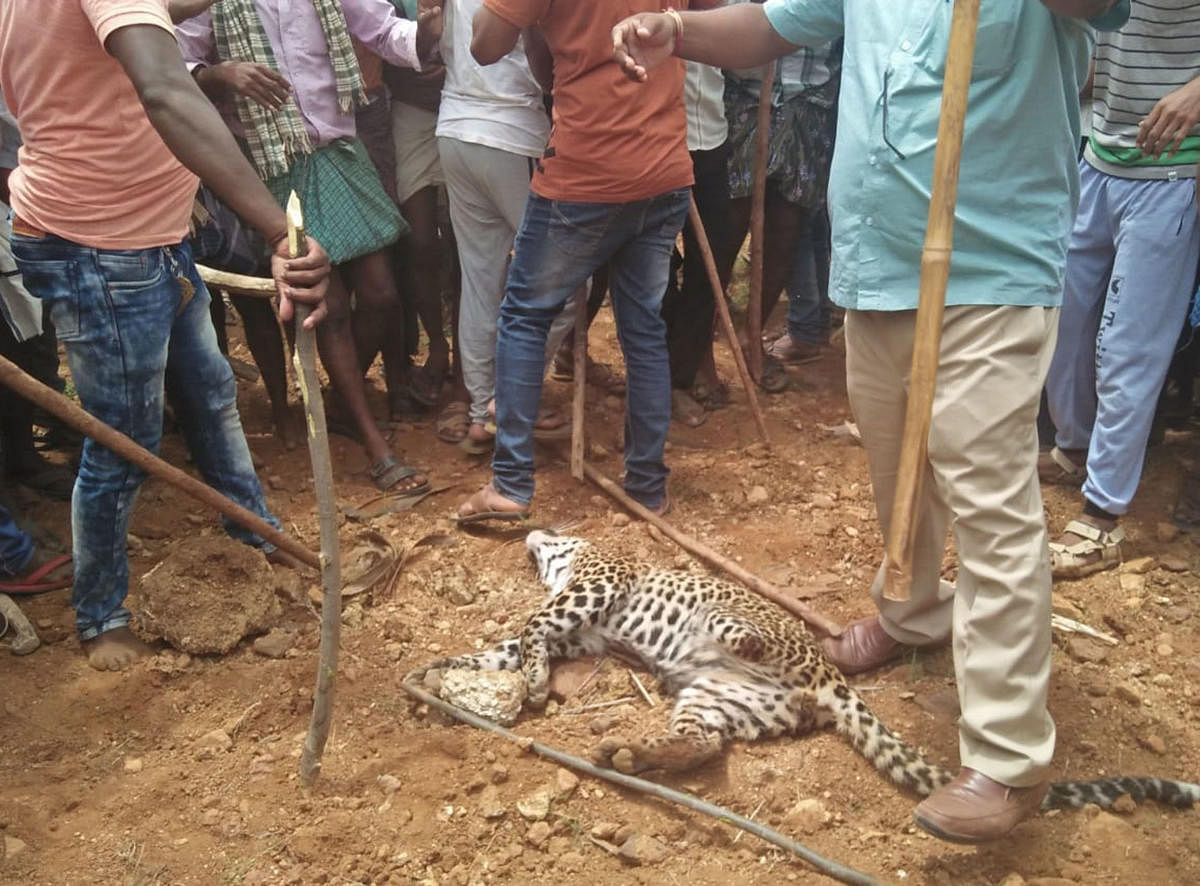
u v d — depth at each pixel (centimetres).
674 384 605
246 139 495
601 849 315
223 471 437
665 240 467
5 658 399
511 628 422
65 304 360
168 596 401
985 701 298
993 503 293
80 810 332
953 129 265
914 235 304
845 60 317
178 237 372
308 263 281
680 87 450
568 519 498
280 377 553
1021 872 305
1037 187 294
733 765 343
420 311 599
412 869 309
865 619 398
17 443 501
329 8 498
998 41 282
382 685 386
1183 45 422
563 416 584
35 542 463
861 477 538
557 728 366
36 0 330
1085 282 471
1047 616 296
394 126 565
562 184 440
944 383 300
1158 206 429
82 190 349
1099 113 455
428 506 511
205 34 486
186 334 405
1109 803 327
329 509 305
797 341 676
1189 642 407
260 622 408
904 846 315
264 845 317
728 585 403
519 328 466
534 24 439
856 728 344
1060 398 495
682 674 384
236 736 362
